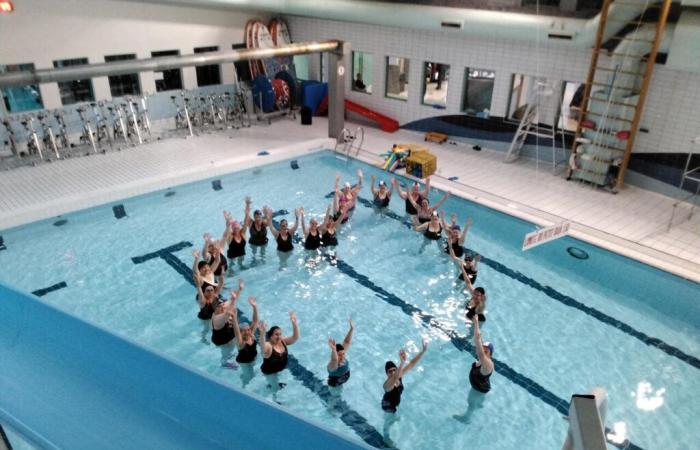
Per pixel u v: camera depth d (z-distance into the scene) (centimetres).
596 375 664
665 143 1059
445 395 631
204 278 777
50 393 270
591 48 1112
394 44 1461
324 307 779
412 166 1195
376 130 1545
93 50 1334
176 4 1417
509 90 1295
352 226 1017
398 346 706
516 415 605
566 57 1170
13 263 866
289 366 666
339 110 1381
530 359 689
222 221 1020
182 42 1494
